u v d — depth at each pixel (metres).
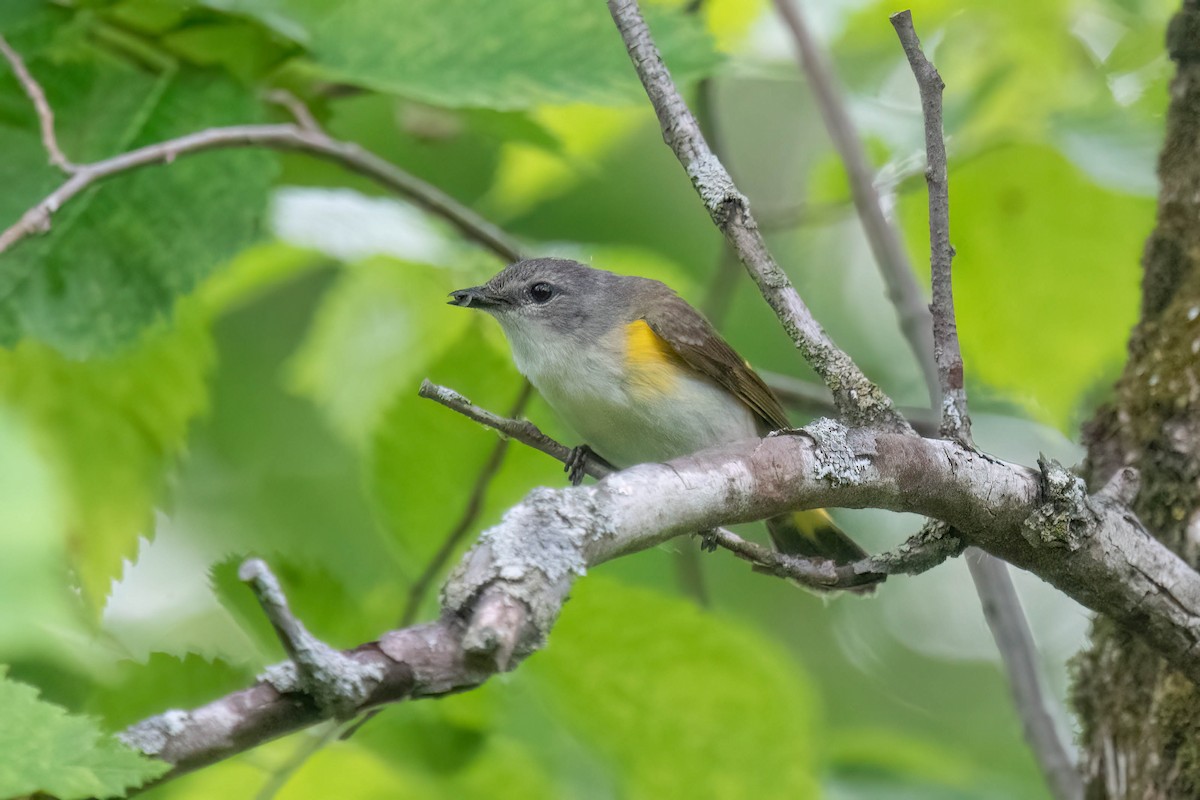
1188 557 7.87
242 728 4.45
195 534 14.53
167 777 4.37
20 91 8.91
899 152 12.44
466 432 9.88
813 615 18.20
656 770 8.99
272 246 12.49
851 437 6.50
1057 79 12.50
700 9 10.88
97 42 9.24
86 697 8.02
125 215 8.88
